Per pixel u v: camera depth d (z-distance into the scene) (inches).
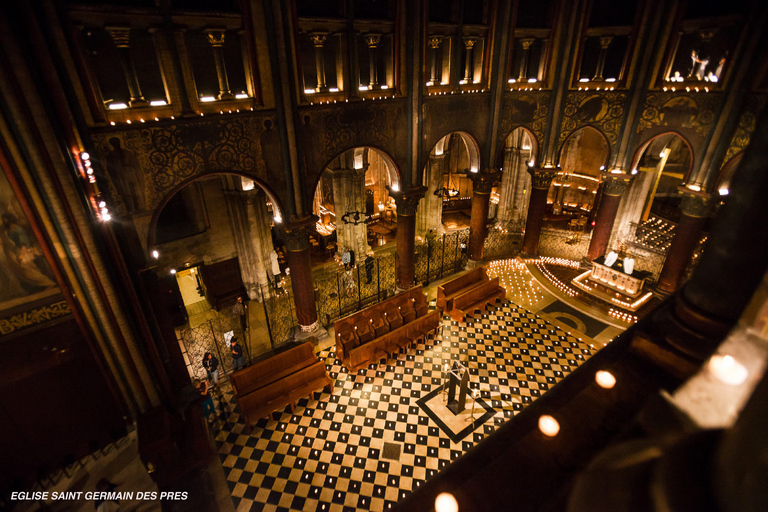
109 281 387.9
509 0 581.9
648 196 786.2
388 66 560.4
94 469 415.5
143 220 419.8
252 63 437.4
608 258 703.7
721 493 34.5
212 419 479.5
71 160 349.7
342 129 528.7
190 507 388.5
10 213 330.3
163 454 414.6
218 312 696.4
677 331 99.3
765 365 39.0
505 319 649.0
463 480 81.1
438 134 620.4
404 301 619.2
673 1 558.6
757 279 85.5
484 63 630.5
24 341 364.2
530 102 668.1
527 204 938.1
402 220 653.9
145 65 475.8
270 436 459.8
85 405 411.2
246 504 391.5
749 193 83.0
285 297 725.3
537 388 520.1
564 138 695.1
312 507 388.2
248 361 564.1
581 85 655.1
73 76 342.6
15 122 312.7
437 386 523.5
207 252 679.7
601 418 90.6
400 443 448.1
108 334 402.0
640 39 597.6
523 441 87.4
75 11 332.2
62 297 371.9
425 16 532.1
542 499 77.1
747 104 533.6
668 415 77.7
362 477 413.7
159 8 370.3
